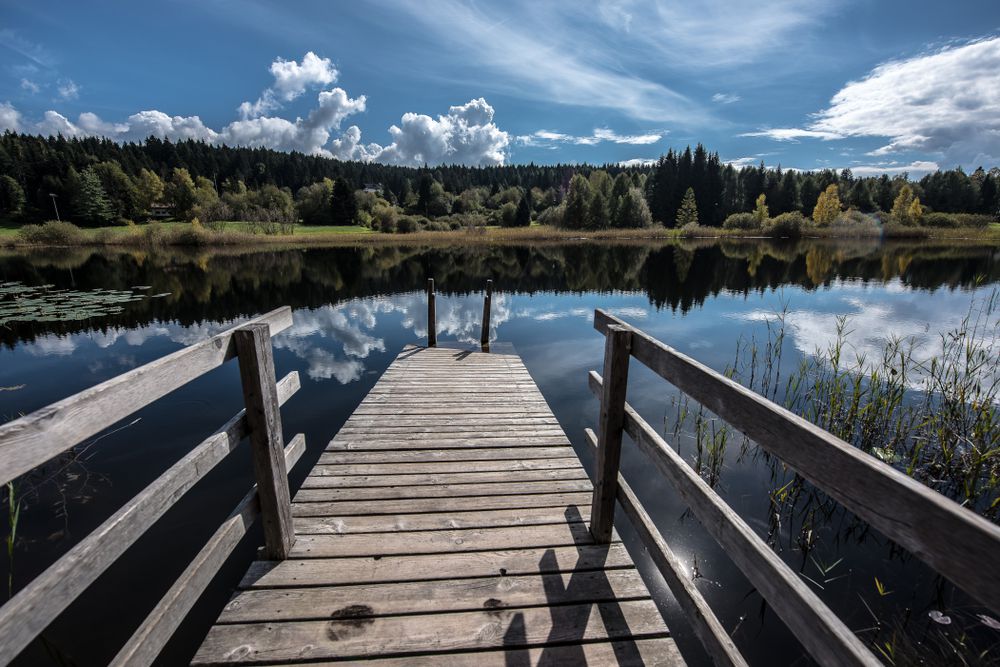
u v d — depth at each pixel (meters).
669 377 1.53
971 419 3.84
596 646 1.61
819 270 16.95
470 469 2.91
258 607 1.74
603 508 2.09
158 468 3.60
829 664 0.81
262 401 1.73
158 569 2.51
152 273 17.36
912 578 2.47
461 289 13.99
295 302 11.72
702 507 1.31
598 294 12.90
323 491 2.61
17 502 3.13
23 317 9.51
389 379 5.05
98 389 1.05
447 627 1.67
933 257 20.78
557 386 5.54
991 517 2.91
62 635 2.11
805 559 2.63
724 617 2.22
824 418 4.20
